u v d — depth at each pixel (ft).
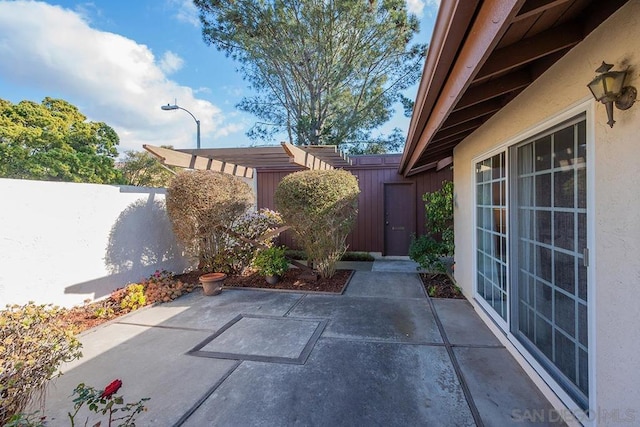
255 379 8.00
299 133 40.63
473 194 12.74
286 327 11.41
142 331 11.19
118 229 15.56
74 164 33.55
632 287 4.50
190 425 6.36
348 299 14.66
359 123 40.32
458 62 5.74
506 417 6.38
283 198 16.98
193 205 17.06
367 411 6.68
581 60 5.56
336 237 18.02
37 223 12.10
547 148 7.17
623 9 4.52
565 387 6.45
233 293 16.02
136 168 42.98
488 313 11.20
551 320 7.13
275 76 37.91
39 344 6.08
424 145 11.43
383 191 25.48
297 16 33.81
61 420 6.50
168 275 17.75
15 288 11.41
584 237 5.85
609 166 4.91
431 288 15.90
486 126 10.93
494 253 10.73
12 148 30.86
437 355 9.02
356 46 35.35
